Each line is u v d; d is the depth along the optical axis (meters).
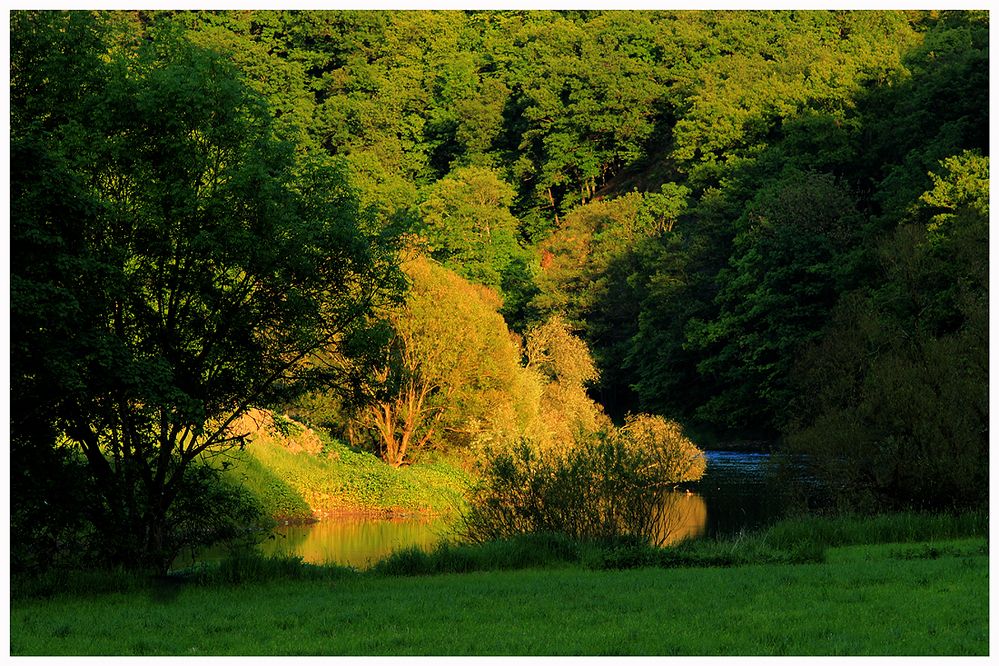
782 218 76.81
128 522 21.88
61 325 17.97
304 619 15.28
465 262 105.31
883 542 26.11
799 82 102.94
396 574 22.02
